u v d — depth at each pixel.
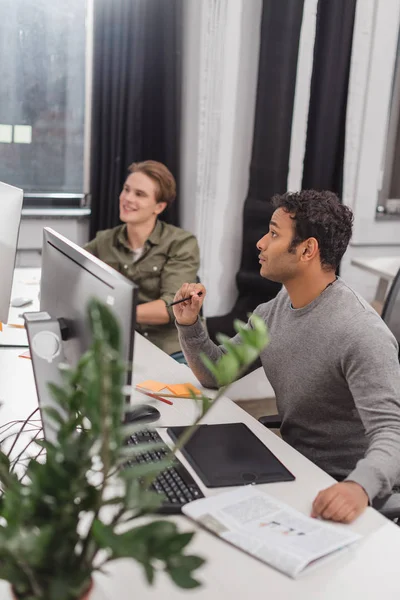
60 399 0.84
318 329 1.68
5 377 1.90
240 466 1.48
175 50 3.57
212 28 3.63
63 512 0.77
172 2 3.50
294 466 1.51
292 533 1.24
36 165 3.76
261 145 3.75
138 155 3.63
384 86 3.88
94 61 3.50
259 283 3.87
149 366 2.09
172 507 1.30
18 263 3.71
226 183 3.87
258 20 3.69
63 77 3.67
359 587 1.12
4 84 3.61
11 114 3.66
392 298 2.23
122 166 3.64
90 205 3.73
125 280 1.25
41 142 3.73
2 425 1.60
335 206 1.68
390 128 4.09
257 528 1.25
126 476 0.79
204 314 4.01
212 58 3.67
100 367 0.74
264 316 1.88
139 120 3.58
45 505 0.78
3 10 3.51
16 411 1.69
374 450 1.43
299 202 1.68
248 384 2.69
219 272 3.99
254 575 1.13
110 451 0.77
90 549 0.82
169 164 3.69
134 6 3.44
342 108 3.80
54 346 1.43
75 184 3.84
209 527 1.24
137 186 2.61
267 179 3.79
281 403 1.80
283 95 3.67
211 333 3.79
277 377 1.79
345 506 1.31
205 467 1.46
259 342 0.79
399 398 1.52
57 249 1.57
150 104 3.63
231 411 1.79
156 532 0.76
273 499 1.35
